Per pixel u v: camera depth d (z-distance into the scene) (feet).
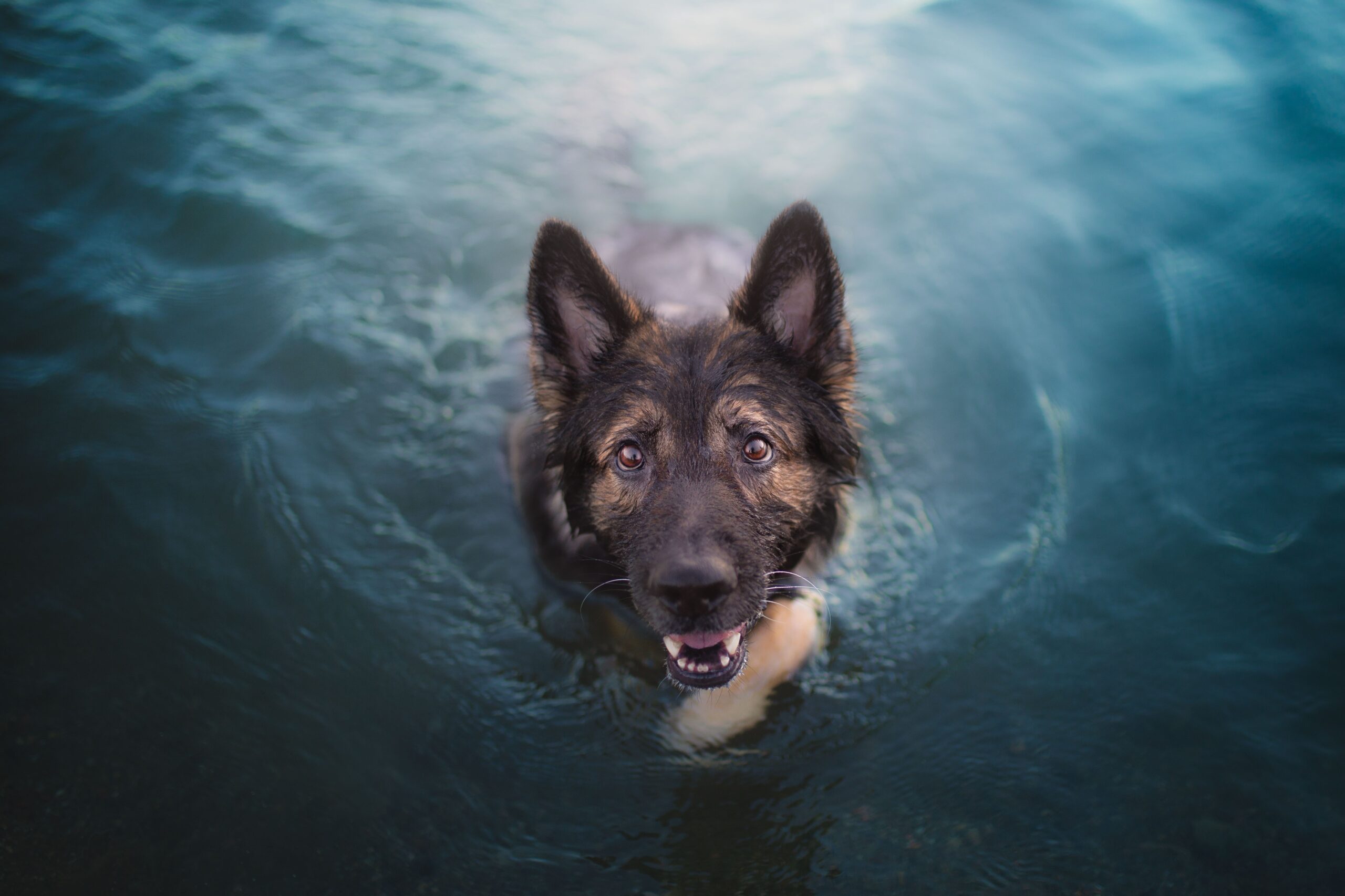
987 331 3.31
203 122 3.94
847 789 2.26
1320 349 3.06
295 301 3.35
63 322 3.17
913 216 3.75
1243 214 3.55
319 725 2.36
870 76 4.45
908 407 3.14
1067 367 3.17
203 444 2.92
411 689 2.46
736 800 2.25
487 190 3.84
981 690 2.43
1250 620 2.46
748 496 2.25
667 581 2.04
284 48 4.42
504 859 2.13
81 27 4.32
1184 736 2.26
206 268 3.43
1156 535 2.68
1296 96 3.96
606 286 2.41
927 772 2.27
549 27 4.75
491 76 4.40
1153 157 3.84
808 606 2.63
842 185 3.89
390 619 2.61
